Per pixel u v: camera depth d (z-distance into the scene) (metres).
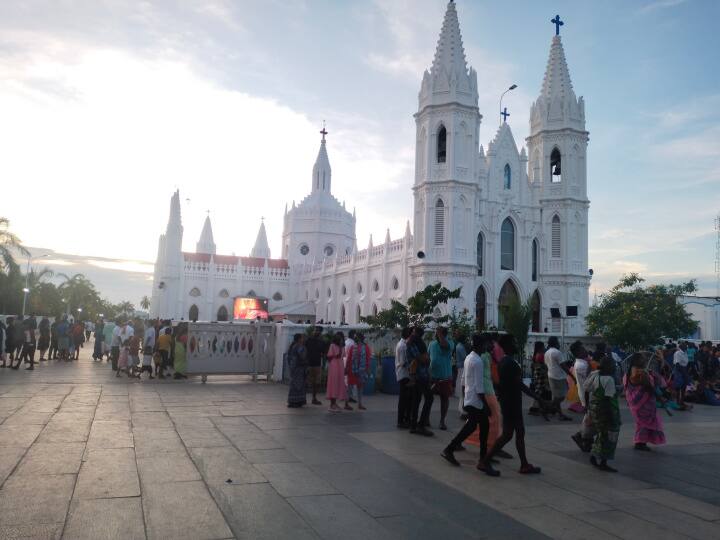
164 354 23.70
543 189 50.28
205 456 10.33
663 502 8.77
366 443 12.15
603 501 8.70
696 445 13.85
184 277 82.88
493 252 47.88
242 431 12.85
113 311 168.25
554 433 14.62
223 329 23.28
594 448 10.91
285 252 97.06
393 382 21.73
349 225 96.88
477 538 6.94
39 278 92.06
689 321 35.94
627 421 17.28
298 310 75.69
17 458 9.68
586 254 49.75
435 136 44.94
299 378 17.03
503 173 49.91
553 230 50.03
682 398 20.92
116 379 22.61
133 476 8.88
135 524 6.89
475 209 45.28
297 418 15.02
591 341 30.34
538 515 7.93
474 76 45.53
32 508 7.31
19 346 25.45
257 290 86.88
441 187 43.88
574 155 49.97
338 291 72.38
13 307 66.12
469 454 11.55
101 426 12.69
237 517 7.27
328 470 9.76
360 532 6.93
